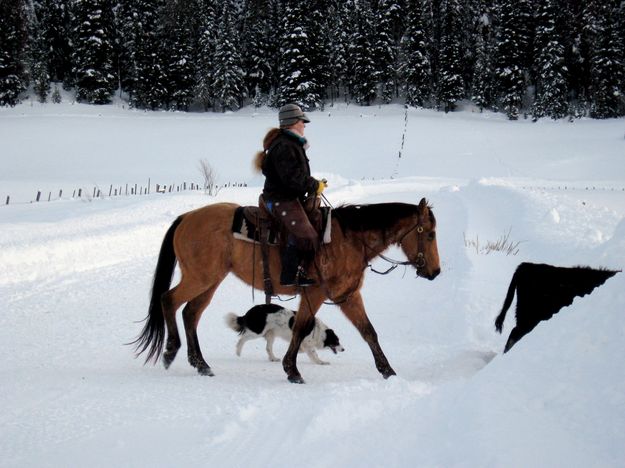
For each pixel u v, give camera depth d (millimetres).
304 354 8055
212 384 5816
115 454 3951
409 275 12484
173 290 6824
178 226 6957
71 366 6559
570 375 3107
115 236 14758
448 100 81875
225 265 6625
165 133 66000
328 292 6328
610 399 2799
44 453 3994
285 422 4164
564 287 6410
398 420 3680
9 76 74375
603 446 2568
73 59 82125
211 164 54625
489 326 8570
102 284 11477
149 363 6965
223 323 9281
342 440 3613
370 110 83000
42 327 8406
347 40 87312
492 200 20891
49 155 55125
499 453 2693
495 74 80688
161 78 81438
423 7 87625
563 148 59719
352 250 6367
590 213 16281
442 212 20438
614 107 74750
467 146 62188
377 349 6430
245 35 87750
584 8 77938
